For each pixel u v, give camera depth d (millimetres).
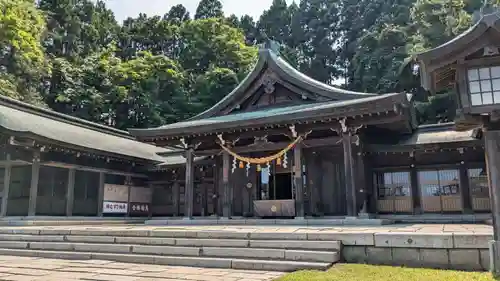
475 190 16719
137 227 13609
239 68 50031
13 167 19047
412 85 39375
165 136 18031
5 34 34312
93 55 49375
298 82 17953
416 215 17109
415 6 38844
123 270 8469
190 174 18203
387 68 42594
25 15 37000
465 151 16812
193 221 16875
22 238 12406
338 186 17562
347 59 62156
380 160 18297
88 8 64062
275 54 19312
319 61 62500
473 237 7770
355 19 62781
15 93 35219
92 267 8914
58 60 44656
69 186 19969
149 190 25234
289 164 18438
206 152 18625
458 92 7660
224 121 16656
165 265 9266
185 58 53625
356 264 8297
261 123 15828
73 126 24125
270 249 9086
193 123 18250
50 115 23375
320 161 18047
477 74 7387
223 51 51562
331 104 16172
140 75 45031
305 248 8977
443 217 16344
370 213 17172
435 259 8031
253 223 15273
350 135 15117
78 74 45031
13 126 17188
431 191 17438
